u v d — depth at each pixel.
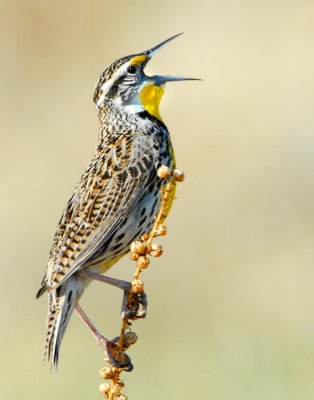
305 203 14.38
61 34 17.45
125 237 7.97
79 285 7.77
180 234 14.06
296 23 17.56
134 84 8.62
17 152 15.81
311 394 10.22
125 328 7.00
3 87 16.80
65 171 15.54
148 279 13.00
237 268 13.10
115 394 6.72
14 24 17.27
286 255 13.23
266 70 17.05
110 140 8.38
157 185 8.09
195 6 17.84
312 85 16.61
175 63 17.34
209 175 15.46
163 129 8.47
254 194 14.73
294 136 15.75
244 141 15.97
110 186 7.97
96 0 17.59
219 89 16.88
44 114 16.55
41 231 14.16
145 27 17.69
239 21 17.69
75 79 17.16
